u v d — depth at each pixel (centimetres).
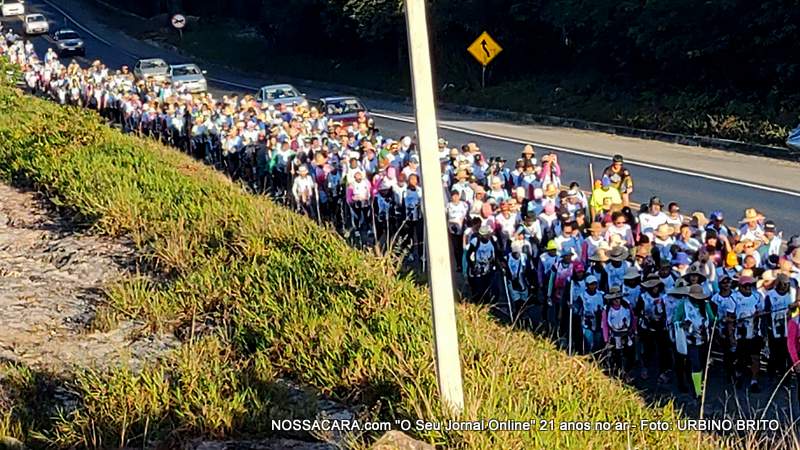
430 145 818
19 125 2497
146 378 1005
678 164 2681
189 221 1697
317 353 1089
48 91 4047
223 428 925
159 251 1549
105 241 1703
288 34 5869
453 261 1811
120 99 3472
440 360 838
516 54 4472
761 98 3222
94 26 7762
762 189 2286
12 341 1230
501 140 3231
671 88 3550
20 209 1948
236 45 6500
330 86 5350
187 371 1037
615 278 1413
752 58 3238
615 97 3697
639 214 1659
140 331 1267
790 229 1927
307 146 2383
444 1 4456
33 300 1412
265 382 1027
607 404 982
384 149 2159
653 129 3353
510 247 1611
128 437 930
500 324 1480
